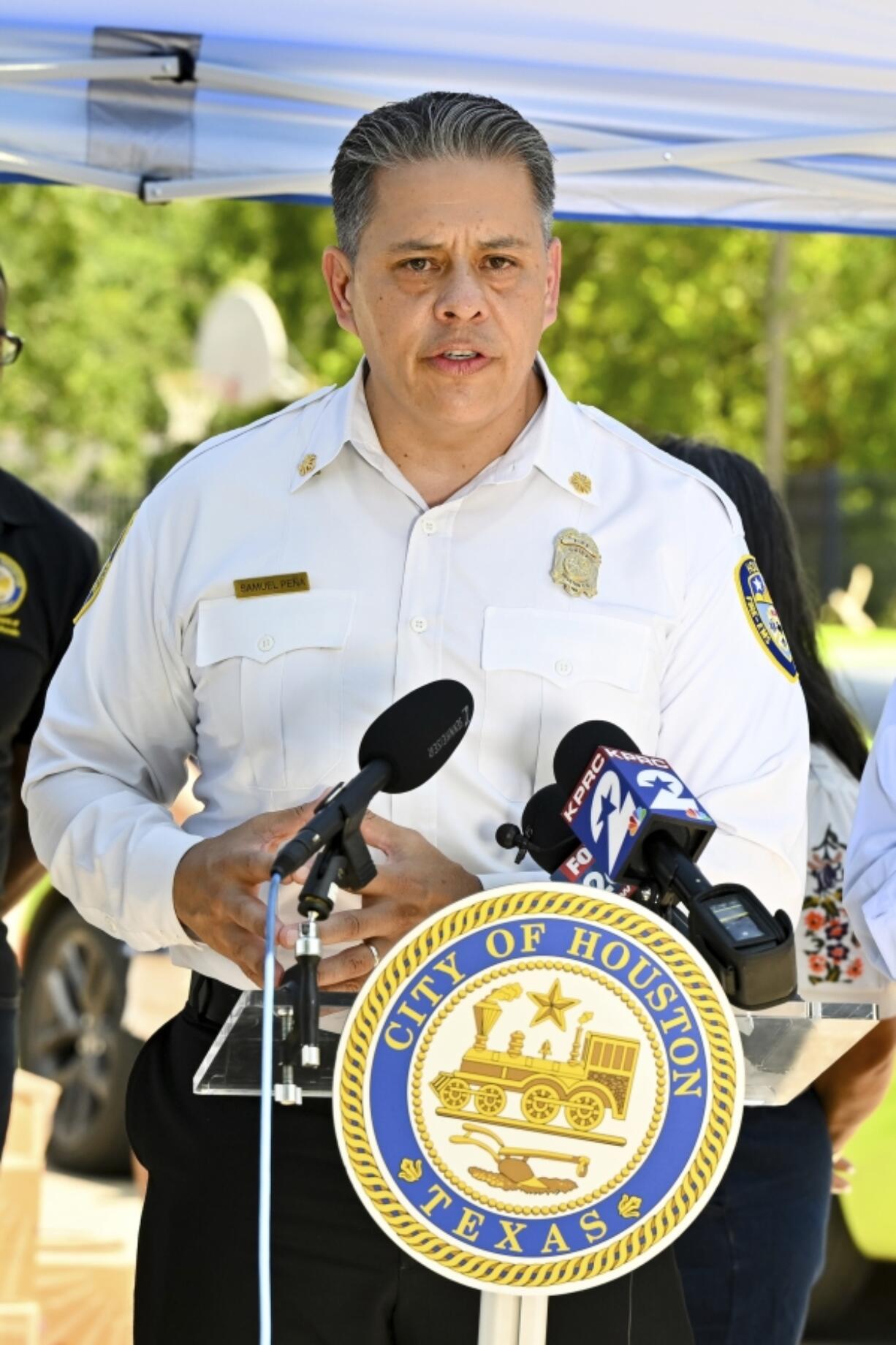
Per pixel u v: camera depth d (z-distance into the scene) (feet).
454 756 22.68
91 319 197.06
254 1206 21.93
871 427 216.13
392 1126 17.24
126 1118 23.98
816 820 29.78
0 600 32.96
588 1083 17.30
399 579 23.32
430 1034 17.28
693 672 23.62
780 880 22.72
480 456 23.41
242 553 23.77
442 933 17.33
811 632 31.04
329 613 23.26
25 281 195.62
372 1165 17.21
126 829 23.02
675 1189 17.35
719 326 192.24
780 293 187.32
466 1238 17.25
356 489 23.70
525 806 22.68
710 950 17.38
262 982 19.80
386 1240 21.49
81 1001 57.77
